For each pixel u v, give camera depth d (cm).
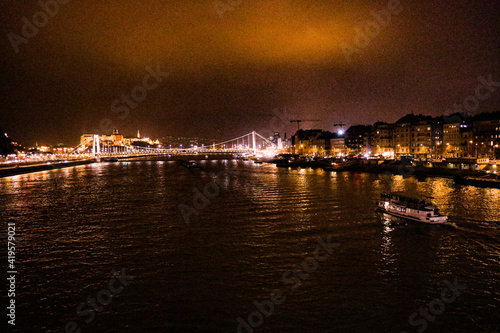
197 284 2659
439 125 15275
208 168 17588
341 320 2192
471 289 2580
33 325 2172
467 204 5572
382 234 3900
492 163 10219
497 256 3222
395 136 17812
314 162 16350
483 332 2094
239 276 2792
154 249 3453
